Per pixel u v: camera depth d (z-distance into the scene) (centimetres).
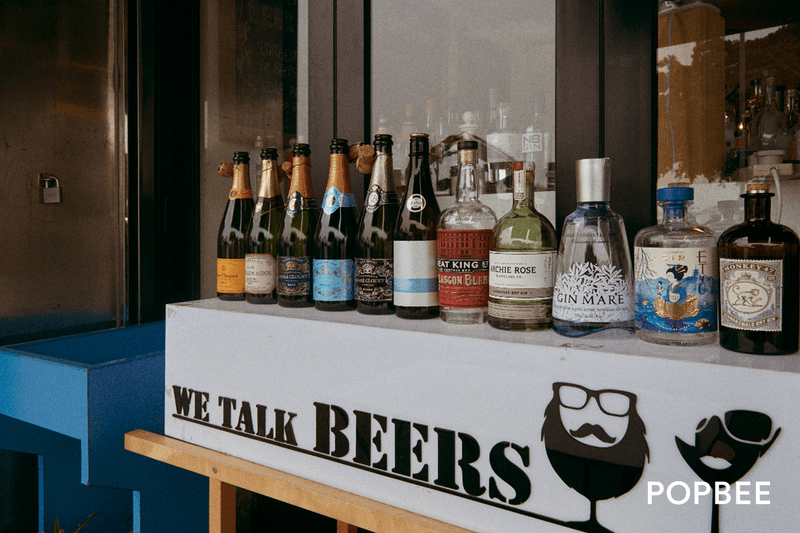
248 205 118
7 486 145
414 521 69
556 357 61
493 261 73
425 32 124
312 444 81
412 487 72
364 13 121
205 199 183
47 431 137
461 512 68
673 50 91
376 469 75
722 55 98
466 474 67
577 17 91
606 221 68
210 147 180
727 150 103
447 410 69
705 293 61
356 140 124
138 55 168
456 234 77
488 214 82
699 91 92
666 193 63
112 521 154
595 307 65
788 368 51
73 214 158
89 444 101
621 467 58
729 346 59
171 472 113
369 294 86
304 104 154
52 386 108
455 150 120
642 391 56
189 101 181
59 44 153
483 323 78
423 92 125
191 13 179
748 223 59
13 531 146
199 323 95
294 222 104
